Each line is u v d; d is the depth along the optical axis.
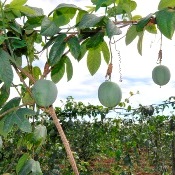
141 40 0.92
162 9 0.74
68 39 0.81
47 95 0.80
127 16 0.87
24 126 0.78
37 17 0.85
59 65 0.94
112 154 2.59
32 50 0.92
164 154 2.89
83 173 2.37
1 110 0.85
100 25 0.81
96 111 2.45
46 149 2.18
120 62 0.84
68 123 2.32
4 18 0.83
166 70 0.93
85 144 2.73
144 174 3.12
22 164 0.91
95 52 0.94
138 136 2.77
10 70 0.73
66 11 0.89
